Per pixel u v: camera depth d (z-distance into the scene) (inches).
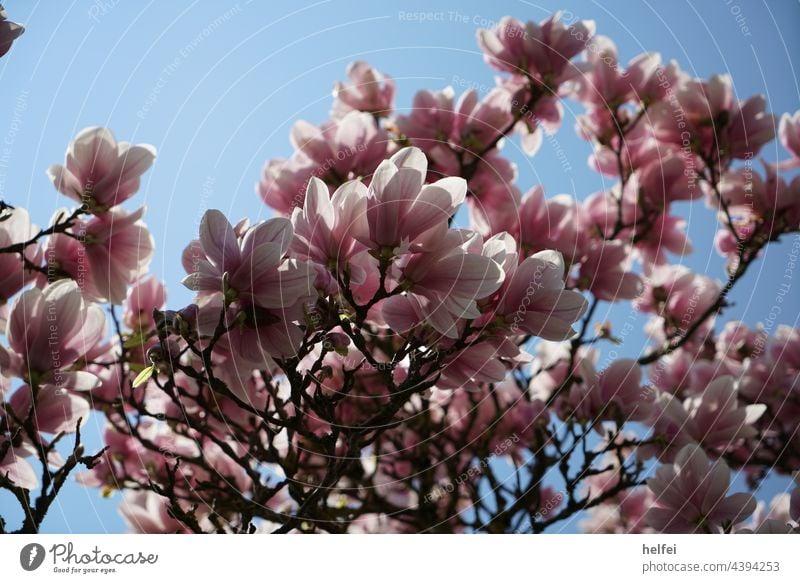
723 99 62.9
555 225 57.5
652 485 51.5
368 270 42.7
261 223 40.6
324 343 41.7
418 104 59.0
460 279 40.8
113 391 54.1
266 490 46.6
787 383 64.1
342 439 52.7
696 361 66.2
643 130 66.4
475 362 43.0
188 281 40.4
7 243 49.2
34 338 45.7
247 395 43.3
